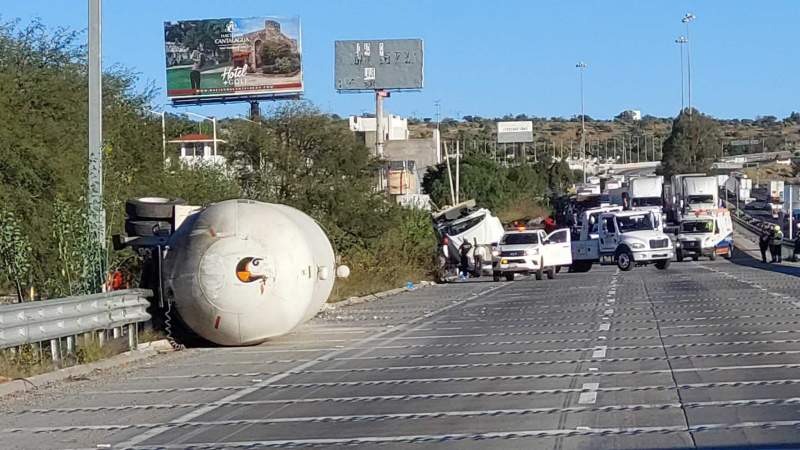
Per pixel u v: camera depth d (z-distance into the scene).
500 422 11.52
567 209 88.69
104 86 29.64
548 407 12.35
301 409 13.03
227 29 76.19
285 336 22.70
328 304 30.81
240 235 20.19
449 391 14.02
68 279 19.97
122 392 15.00
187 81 76.62
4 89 22.55
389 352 19.20
